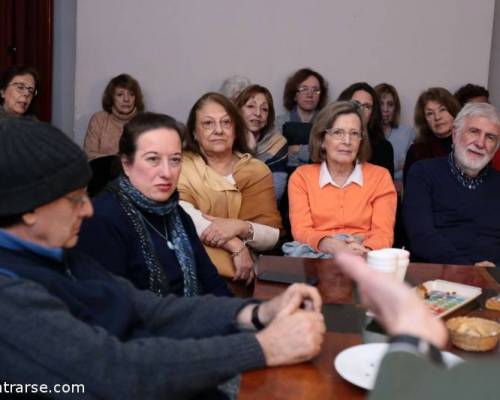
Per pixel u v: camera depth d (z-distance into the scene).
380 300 0.58
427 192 2.61
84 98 4.32
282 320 1.14
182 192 2.53
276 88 4.41
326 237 2.39
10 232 1.07
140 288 1.65
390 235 2.52
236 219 2.52
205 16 4.30
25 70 3.84
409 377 0.52
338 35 4.39
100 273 1.28
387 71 4.43
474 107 2.55
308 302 1.25
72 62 4.50
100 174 2.89
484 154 2.52
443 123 3.67
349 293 1.60
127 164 1.73
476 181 2.61
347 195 2.56
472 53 4.43
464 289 1.60
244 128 2.72
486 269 1.91
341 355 1.14
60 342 0.97
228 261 2.41
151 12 4.27
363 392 1.04
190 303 1.34
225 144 2.59
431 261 2.52
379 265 1.46
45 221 1.07
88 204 1.16
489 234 2.59
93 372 0.98
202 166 2.59
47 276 1.05
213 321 1.30
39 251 1.08
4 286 0.98
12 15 4.16
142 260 1.65
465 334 1.22
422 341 0.54
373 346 1.18
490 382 0.50
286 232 3.02
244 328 1.28
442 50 4.42
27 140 1.04
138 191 1.69
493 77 4.63
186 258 1.76
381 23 4.38
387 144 3.65
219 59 4.36
